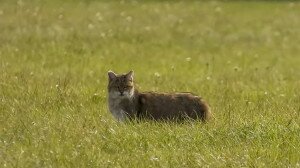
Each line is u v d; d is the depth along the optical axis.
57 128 43.16
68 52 81.38
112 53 84.25
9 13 101.56
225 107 51.94
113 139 41.06
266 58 91.19
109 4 122.44
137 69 75.00
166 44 93.38
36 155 37.88
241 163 37.28
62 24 97.94
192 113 47.00
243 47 97.62
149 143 40.72
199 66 80.31
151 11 115.69
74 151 38.59
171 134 41.91
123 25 101.69
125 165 36.94
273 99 57.19
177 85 63.88
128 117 46.47
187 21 110.06
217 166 37.00
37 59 76.19
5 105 49.44
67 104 51.19
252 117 46.53
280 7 131.50
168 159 37.88
